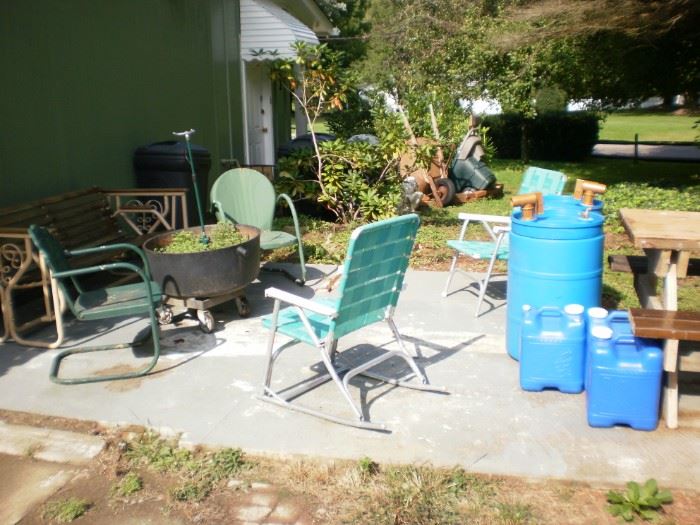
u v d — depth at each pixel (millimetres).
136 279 6141
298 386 3861
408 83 16156
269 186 6211
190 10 9070
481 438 3287
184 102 8945
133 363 4242
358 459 3127
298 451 3186
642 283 4246
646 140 24516
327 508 2836
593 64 13039
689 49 12273
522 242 3916
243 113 11594
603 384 3301
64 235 5531
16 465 3193
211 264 4590
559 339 3658
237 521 2770
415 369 3834
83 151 6570
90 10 6641
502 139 20219
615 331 3416
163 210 7219
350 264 3242
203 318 4711
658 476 2969
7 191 5535
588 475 2975
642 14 10492
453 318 5027
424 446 3225
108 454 3250
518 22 12375
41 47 5918
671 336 3098
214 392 3814
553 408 3586
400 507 2807
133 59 7504
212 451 3252
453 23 16438
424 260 6801
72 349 4422
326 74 7980
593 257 3824
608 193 9438
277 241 5656
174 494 2934
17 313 5273
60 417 3566
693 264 4523
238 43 11320
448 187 10547
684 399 3643
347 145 8523
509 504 2830
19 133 5660
